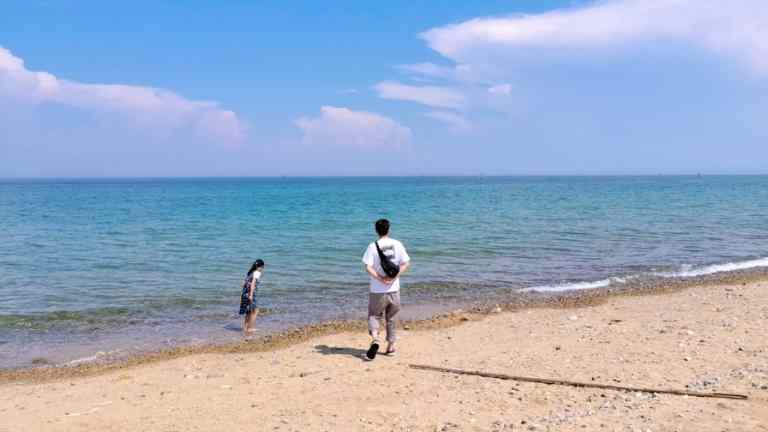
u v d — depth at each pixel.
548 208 52.41
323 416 6.50
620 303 13.90
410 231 31.56
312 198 82.25
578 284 17.12
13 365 9.88
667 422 5.52
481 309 13.64
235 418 6.62
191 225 37.50
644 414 5.79
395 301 9.09
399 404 6.83
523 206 56.22
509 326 11.73
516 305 14.10
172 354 10.25
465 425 5.89
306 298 15.41
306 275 18.64
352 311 13.96
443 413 6.36
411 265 20.45
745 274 18.20
